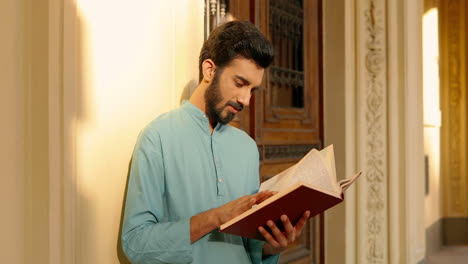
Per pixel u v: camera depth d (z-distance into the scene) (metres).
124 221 1.39
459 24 6.75
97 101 1.47
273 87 3.17
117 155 1.55
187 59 1.87
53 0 1.31
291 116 3.32
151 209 1.40
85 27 1.42
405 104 3.81
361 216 3.71
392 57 3.81
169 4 1.80
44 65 1.31
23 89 1.31
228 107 1.47
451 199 6.79
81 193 1.42
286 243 1.38
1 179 1.25
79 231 1.39
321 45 3.70
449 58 6.77
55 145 1.32
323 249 3.66
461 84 6.75
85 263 1.43
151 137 1.43
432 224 6.14
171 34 1.81
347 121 3.66
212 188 1.48
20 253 1.30
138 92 1.64
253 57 1.42
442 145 6.80
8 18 1.26
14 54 1.28
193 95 1.54
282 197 1.23
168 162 1.43
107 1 1.50
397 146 3.82
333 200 1.35
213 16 2.44
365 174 3.75
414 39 3.97
